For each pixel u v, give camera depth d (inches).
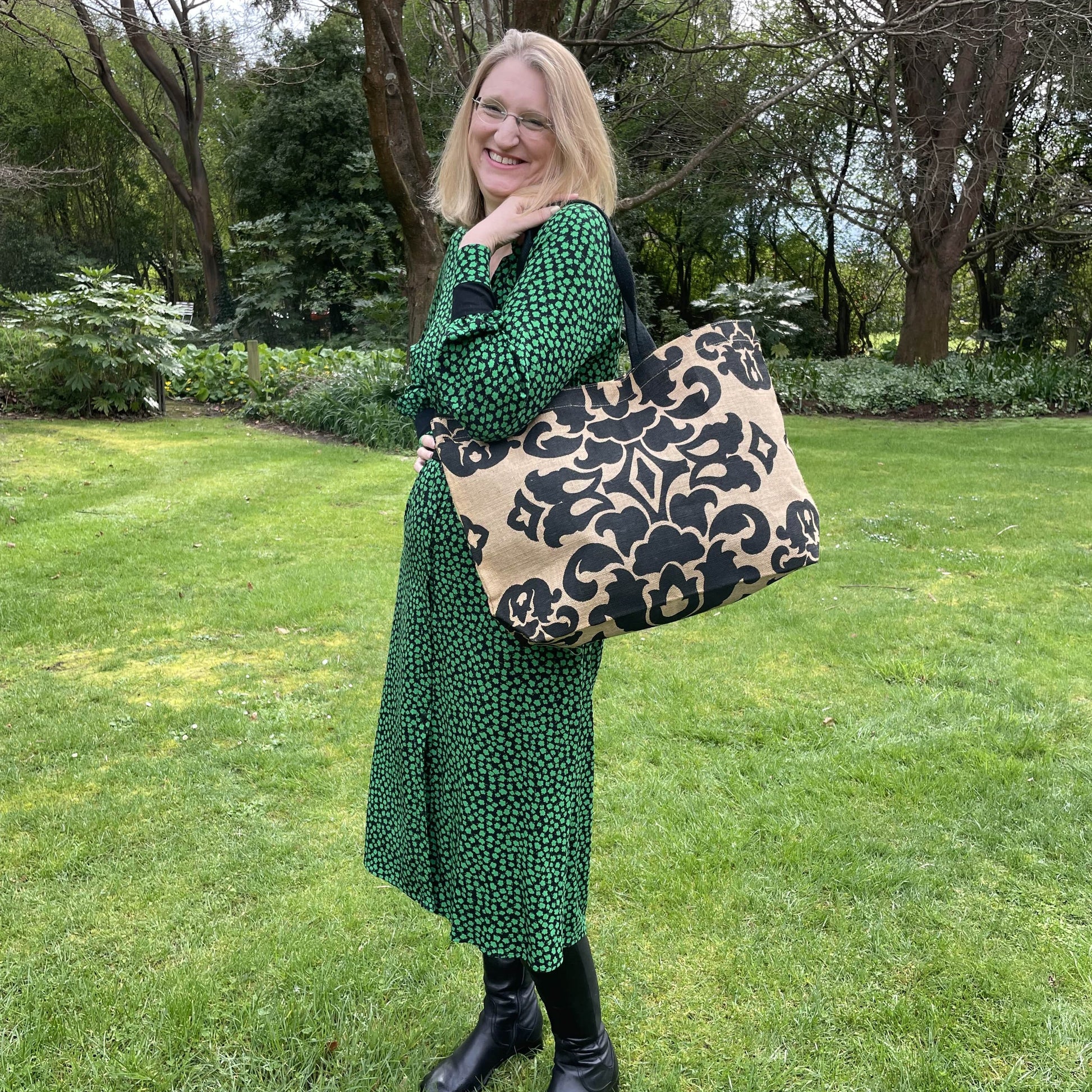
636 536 45.6
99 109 1022.4
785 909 79.4
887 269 947.3
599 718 120.0
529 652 50.1
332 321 912.9
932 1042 63.8
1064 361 565.9
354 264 877.2
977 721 118.7
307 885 83.0
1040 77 556.7
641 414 47.3
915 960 72.9
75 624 154.6
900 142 546.0
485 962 59.9
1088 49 479.8
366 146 875.4
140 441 346.3
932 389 525.0
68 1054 61.9
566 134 50.8
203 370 462.0
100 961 71.6
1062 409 519.2
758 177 680.4
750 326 49.7
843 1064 62.3
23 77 1008.2
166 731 115.3
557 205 50.4
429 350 48.1
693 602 46.6
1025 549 210.8
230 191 1039.6
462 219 57.5
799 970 71.4
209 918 77.7
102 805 96.7
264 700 125.6
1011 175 600.1
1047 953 73.4
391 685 56.5
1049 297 754.2
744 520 46.3
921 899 80.7
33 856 86.8
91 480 271.0
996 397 520.1
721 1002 68.4
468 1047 60.1
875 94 626.2
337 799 99.4
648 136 601.3
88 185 1085.8
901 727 116.8
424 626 53.1
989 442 394.0
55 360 385.1
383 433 358.0
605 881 83.4
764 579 46.8
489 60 52.7
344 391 388.8
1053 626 157.4
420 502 52.1
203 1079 60.1
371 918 78.0
